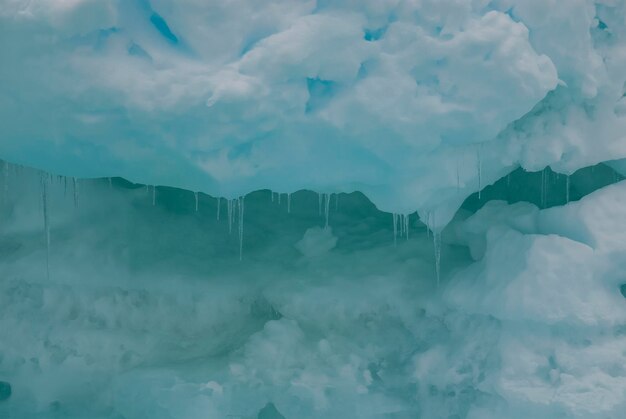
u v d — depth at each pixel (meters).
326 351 8.26
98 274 8.77
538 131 7.30
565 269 7.25
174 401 8.01
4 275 8.85
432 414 7.76
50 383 8.53
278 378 8.05
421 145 6.80
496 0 6.80
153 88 6.33
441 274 8.56
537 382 7.13
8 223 9.20
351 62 6.52
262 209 10.11
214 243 9.48
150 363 8.45
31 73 6.36
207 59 6.42
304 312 8.62
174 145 6.56
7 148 6.91
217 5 6.35
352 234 9.62
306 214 10.08
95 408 8.48
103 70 6.31
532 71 6.65
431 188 7.13
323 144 6.78
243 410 8.05
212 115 6.38
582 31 6.96
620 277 7.42
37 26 6.21
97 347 8.52
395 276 8.62
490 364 7.43
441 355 7.85
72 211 9.23
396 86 6.58
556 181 8.80
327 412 7.98
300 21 6.45
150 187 9.67
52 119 6.54
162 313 8.81
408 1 6.55
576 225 7.52
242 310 8.92
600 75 7.27
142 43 6.39
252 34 6.50
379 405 7.91
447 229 9.09
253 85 6.34
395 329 8.46
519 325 7.36
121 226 9.27
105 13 6.19
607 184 8.45
